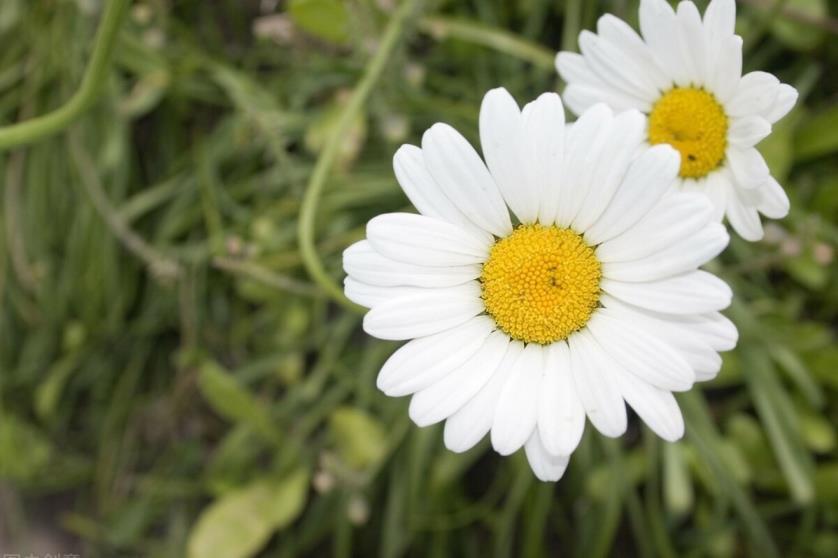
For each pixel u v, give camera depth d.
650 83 0.23
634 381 0.21
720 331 0.21
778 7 0.29
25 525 0.38
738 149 0.23
